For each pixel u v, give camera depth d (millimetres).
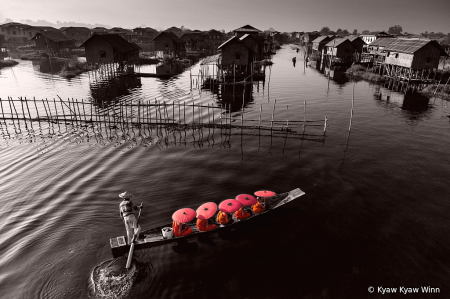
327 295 10250
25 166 20188
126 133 27922
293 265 11594
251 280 10812
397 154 22781
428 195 16969
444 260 12031
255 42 71500
